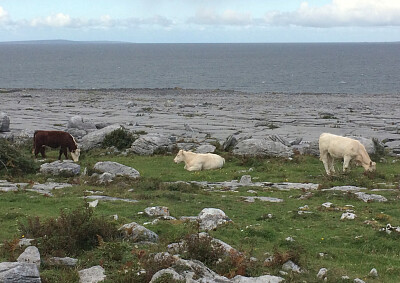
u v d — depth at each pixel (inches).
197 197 762.8
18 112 2369.6
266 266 437.1
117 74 6811.0
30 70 7504.9
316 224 603.5
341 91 4626.0
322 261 472.7
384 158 1242.6
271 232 553.9
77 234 475.8
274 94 3708.2
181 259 409.7
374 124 2016.5
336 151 997.8
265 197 776.9
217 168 1106.1
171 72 7194.9
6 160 990.4
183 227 550.6
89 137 1391.5
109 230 495.8
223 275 403.5
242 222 606.2
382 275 443.8
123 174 971.3
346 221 614.2
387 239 536.4
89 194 774.5
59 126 1884.8
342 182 918.4
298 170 1078.4
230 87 5073.8
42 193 780.0
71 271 398.9
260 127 1948.8
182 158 1111.6
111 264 422.0
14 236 501.7
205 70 7632.9
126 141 1392.7
